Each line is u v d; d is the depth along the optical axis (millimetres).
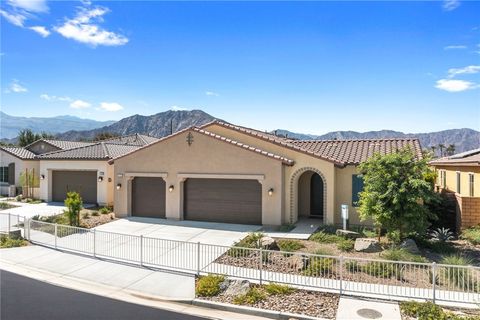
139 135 45156
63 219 20812
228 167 20000
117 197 22641
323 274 11625
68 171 28859
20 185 33062
